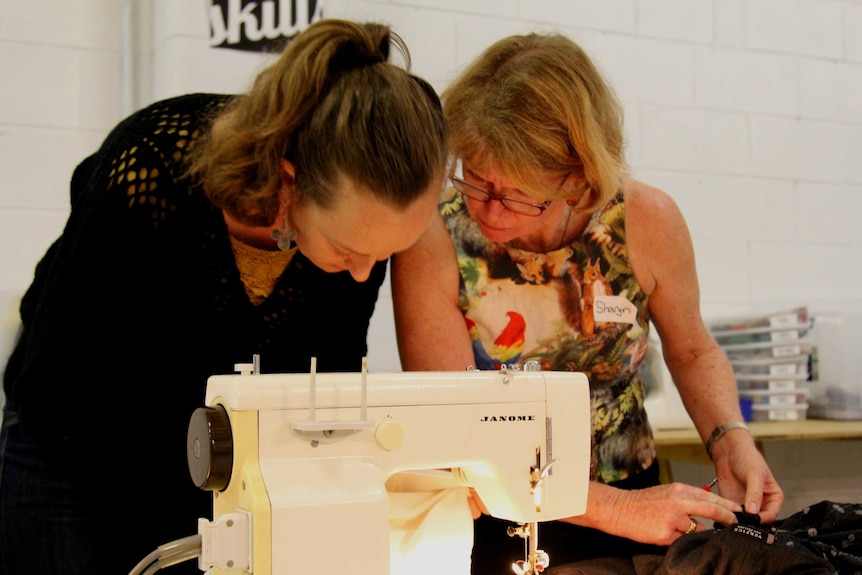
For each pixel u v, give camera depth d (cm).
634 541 137
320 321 130
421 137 91
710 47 246
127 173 110
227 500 86
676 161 243
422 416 92
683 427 210
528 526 101
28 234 192
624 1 237
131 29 199
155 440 120
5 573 121
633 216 149
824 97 260
